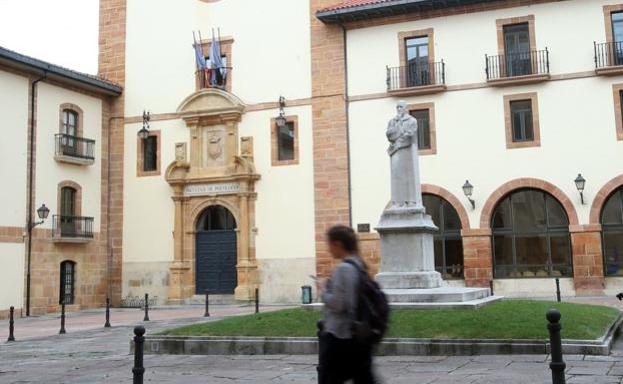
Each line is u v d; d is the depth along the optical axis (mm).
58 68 29797
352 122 30172
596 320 13453
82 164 31594
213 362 12070
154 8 34094
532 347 11250
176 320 22500
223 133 32281
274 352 12695
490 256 27688
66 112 31328
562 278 26891
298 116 31047
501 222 28062
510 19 28406
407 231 15656
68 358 13523
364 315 5742
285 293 30391
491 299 16219
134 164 33406
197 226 32656
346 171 29938
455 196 28312
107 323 20953
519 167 27672
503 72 28219
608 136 26750
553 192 27125
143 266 32688
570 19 27703
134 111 33719
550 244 27328
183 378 10375
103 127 33500
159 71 33562
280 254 30656
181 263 32000
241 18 32562
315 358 12039
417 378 9484
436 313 13539
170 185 32562
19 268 27922
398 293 14781
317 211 30219
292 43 31547
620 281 26266
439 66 29047
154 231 32719
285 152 31312
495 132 28125
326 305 5832
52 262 29641
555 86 27562
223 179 31719
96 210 32625
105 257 33000
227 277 31734
